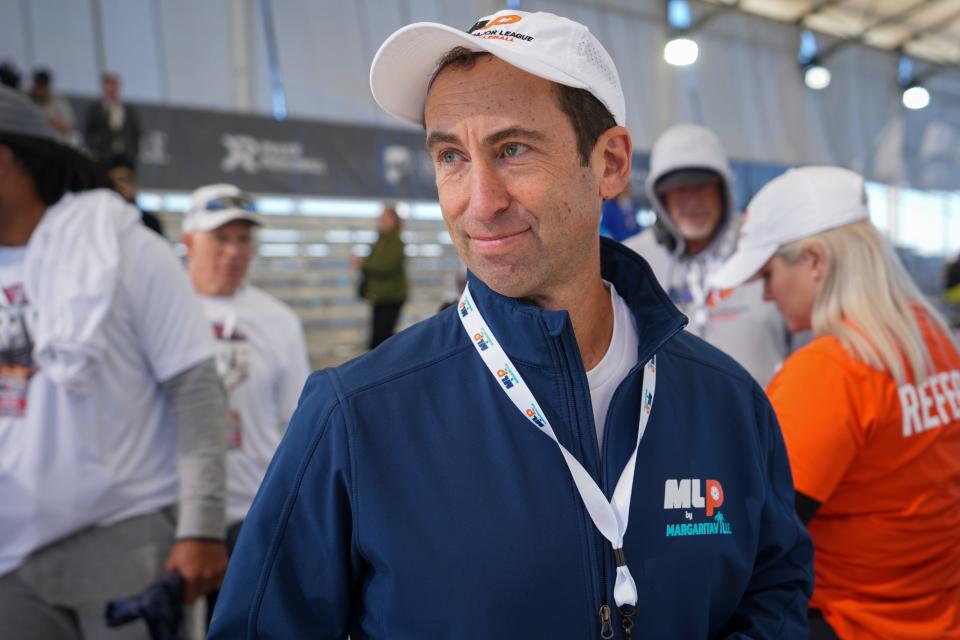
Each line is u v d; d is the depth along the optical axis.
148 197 7.84
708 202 2.36
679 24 13.25
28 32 7.75
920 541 1.28
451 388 0.86
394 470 0.80
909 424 1.25
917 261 15.07
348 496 0.81
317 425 0.83
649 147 12.64
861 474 1.27
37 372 1.43
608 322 0.94
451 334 0.91
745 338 2.22
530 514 0.80
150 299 1.53
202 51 8.75
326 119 8.73
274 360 2.40
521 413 0.84
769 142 14.29
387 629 0.80
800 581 1.02
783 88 14.67
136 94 8.34
